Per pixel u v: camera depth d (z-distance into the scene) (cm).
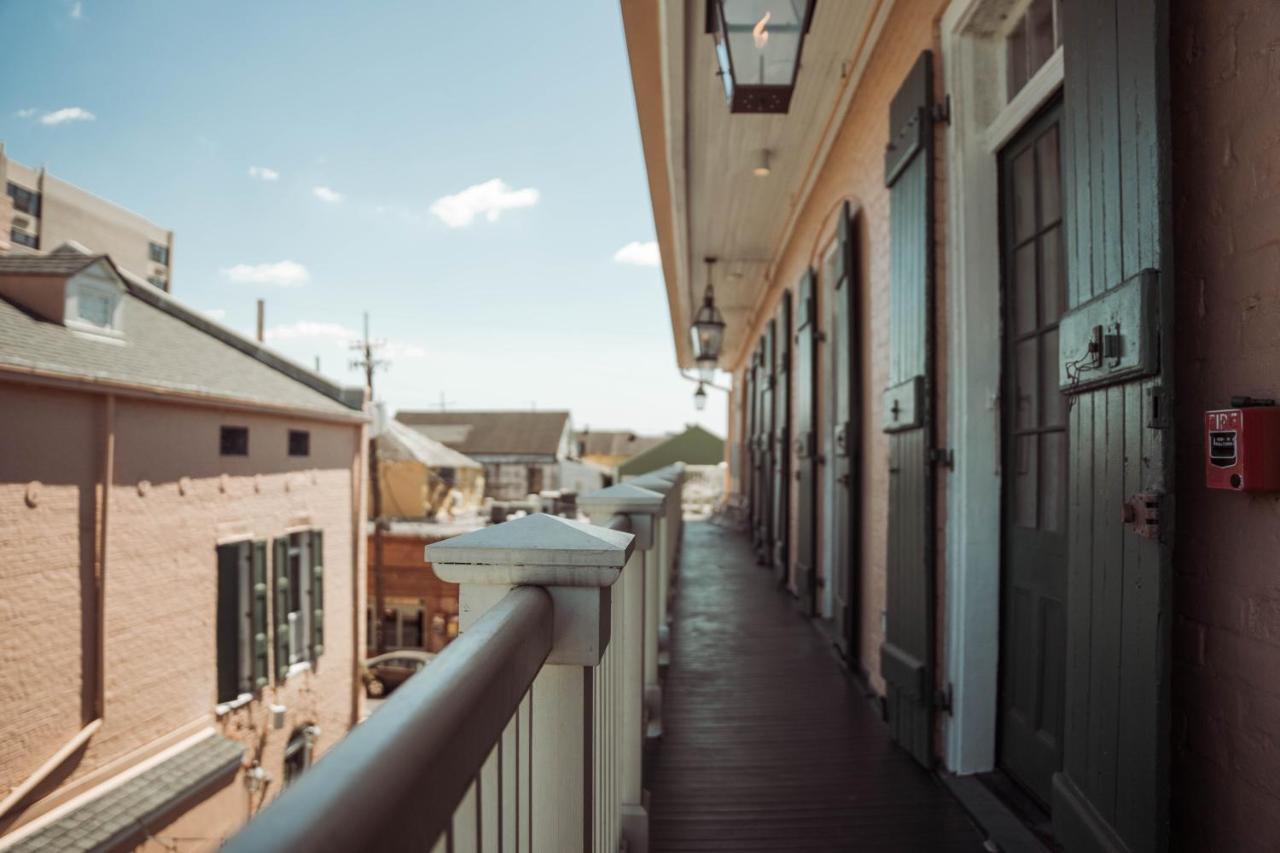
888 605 367
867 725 360
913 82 334
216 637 1273
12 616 918
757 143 573
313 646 1570
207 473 1259
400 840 56
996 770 300
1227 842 150
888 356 400
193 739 1205
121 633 1073
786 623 586
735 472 1762
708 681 430
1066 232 203
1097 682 184
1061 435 259
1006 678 296
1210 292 155
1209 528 155
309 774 53
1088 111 189
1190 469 161
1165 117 157
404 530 2498
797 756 324
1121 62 172
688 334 1360
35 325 1117
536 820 129
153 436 1142
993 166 312
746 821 265
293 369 1780
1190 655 160
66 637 989
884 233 412
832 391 614
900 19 379
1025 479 288
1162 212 157
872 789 291
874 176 430
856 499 457
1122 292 168
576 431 7762
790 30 277
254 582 1362
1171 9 166
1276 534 138
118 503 1071
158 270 4166
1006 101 308
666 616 490
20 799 916
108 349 1202
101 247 3747
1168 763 156
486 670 82
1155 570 158
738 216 750
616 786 207
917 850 246
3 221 1406
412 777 58
